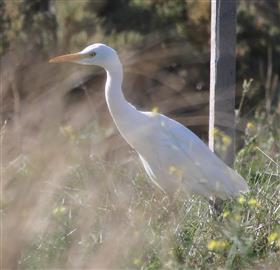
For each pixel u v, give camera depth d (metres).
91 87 17.94
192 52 19.23
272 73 19.83
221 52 11.43
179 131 11.33
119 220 9.70
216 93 11.50
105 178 10.68
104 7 19.67
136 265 8.98
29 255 9.17
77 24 18.84
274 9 20.44
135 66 18.38
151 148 11.32
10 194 9.66
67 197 10.72
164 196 11.10
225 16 11.39
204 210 10.70
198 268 9.11
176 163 11.16
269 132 14.52
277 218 9.80
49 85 17.16
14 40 18.89
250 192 10.32
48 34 18.98
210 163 11.18
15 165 10.91
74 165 11.45
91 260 8.92
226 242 9.10
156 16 19.59
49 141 12.01
